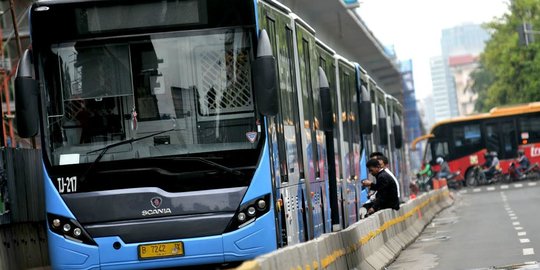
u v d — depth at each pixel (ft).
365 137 133.18
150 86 65.87
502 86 454.40
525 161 318.24
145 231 64.64
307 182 80.94
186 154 65.05
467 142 325.42
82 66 66.18
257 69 63.10
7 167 81.25
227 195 64.75
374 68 435.12
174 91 65.72
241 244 64.54
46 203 65.62
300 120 80.79
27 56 65.26
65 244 65.00
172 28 66.23
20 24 165.48
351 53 351.46
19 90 64.49
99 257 64.80
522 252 91.71
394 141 186.39
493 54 467.11
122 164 65.16
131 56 66.08
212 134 65.41
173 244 64.49
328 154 100.12
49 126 65.77
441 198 222.07
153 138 65.36
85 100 65.87
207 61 65.92
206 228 64.59
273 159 67.26
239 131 65.41
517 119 322.14
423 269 83.25
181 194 64.85
